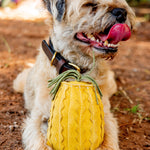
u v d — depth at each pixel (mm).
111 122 738
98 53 680
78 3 679
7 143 710
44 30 2312
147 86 1217
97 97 601
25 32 2178
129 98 1068
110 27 667
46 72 742
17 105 927
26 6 3555
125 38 658
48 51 731
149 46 2045
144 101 1049
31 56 1498
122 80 1275
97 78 751
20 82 1005
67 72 611
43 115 730
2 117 833
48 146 644
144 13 3471
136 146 738
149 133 807
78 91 582
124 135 792
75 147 578
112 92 1070
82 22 683
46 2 760
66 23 711
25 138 710
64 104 577
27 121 767
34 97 845
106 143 669
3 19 2799
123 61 1631
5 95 994
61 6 706
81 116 570
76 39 708
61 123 576
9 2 3598
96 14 675
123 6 687
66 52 722
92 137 581
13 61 1377
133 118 901
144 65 1566
